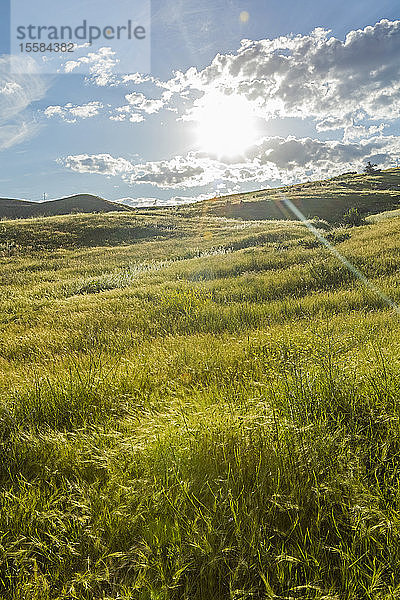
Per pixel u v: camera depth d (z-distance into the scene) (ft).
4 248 107.86
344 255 58.44
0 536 7.76
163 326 34.27
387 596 5.93
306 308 36.24
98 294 53.36
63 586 6.71
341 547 6.90
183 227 140.46
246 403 12.07
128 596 6.20
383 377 12.32
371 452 9.27
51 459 10.67
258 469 8.84
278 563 6.54
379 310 33.09
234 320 33.91
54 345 30.19
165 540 7.37
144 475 9.17
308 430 9.82
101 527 7.79
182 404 12.82
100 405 14.69
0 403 14.69
